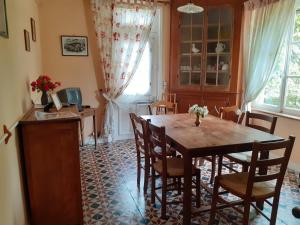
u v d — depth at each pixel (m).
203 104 4.27
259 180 1.77
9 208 1.52
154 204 2.41
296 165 3.22
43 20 3.80
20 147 1.91
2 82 1.52
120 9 4.01
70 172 2.04
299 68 3.27
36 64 3.28
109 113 4.27
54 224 2.07
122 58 4.16
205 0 4.00
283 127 3.40
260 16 3.52
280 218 2.20
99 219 2.18
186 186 1.96
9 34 1.81
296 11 3.26
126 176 3.03
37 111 2.35
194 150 1.89
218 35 4.06
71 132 1.99
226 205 2.02
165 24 4.43
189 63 4.30
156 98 4.60
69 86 4.09
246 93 3.81
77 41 4.00
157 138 2.18
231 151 1.99
